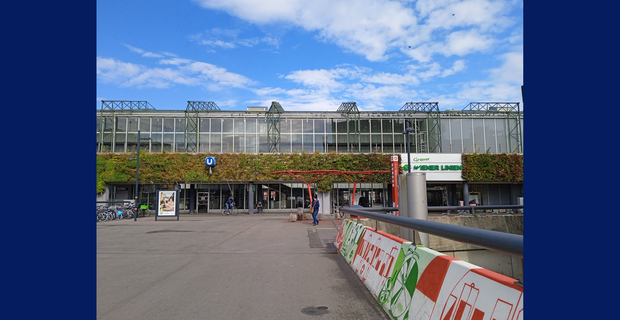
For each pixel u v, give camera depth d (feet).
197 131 116.67
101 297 17.80
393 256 16.20
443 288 10.93
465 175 108.27
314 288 19.20
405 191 23.36
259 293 18.33
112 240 41.06
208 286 19.84
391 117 120.06
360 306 16.01
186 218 87.45
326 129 119.24
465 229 9.67
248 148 117.60
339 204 111.75
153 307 16.15
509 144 119.44
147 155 106.73
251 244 37.01
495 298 8.50
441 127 119.65
